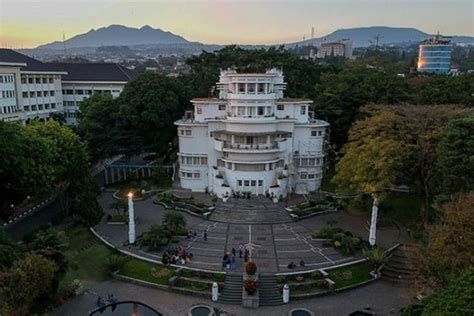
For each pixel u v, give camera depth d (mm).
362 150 51438
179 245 49156
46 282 33188
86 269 44281
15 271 30734
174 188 71062
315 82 98812
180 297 39906
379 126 52469
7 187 46281
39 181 47719
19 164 45125
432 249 33281
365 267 44438
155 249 47562
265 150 64625
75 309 37312
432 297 30875
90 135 72562
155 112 73000
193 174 69812
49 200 63938
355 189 53312
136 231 52875
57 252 37719
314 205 61406
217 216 58344
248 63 99062
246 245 49250
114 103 76625
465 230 31453
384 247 47875
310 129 67812
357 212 59875
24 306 31344
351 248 46906
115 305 37875
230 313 37312
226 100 69312
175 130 80000
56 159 53875
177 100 77938
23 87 97062
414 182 55031
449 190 45500
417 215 56562
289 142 67812
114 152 74250
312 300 39531
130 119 72562
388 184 48281
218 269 43375
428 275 33406
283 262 45062
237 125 64938
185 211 60656
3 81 88312
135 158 87875
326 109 73062
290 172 67562
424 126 50969
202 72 96750
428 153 49250
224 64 100062
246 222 56562
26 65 97125
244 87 65125
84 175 58312
